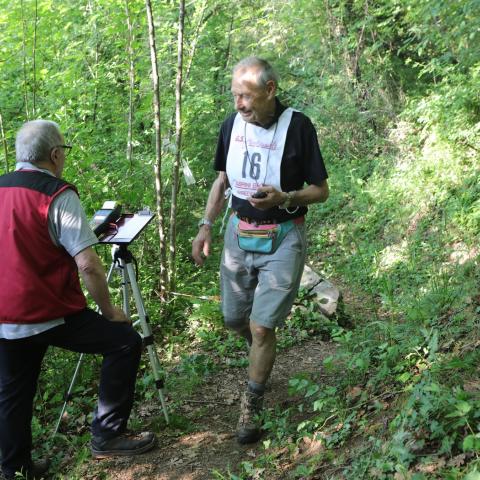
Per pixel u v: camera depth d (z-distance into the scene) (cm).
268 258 356
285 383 433
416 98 914
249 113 339
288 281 352
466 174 696
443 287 452
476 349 337
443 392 283
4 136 491
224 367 471
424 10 729
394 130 899
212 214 396
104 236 363
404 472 255
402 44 998
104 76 624
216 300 543
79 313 332
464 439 248
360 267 650
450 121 752
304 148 347
